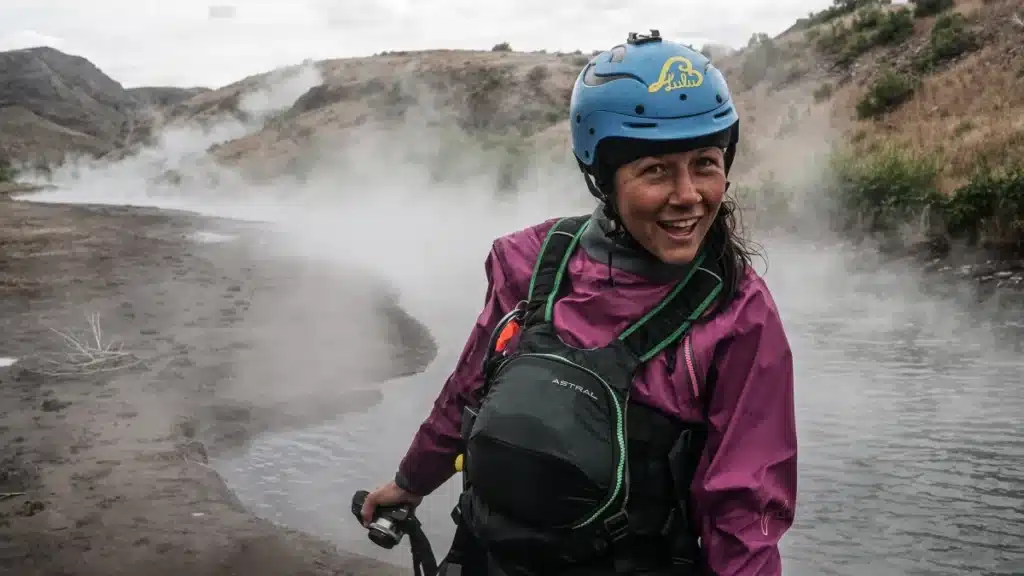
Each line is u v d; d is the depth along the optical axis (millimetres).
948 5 33969
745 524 1655
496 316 1963
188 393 7414
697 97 1676
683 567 1712
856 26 37625
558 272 1829
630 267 1749
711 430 1697
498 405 1664
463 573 1907
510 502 1646
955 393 6895
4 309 11305
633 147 1678
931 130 22609
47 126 118125
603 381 1641
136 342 9375
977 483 5051
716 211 1720
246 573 4090
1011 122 19578
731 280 1714
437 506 4938
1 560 4227
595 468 1598
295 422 6691
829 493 4961
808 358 8227
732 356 1680
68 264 16188
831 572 4043
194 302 11883
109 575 4066
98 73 152625
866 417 6312
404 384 7754
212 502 4980
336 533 4695
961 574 4000
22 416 6707
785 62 38219
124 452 5852
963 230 13836
